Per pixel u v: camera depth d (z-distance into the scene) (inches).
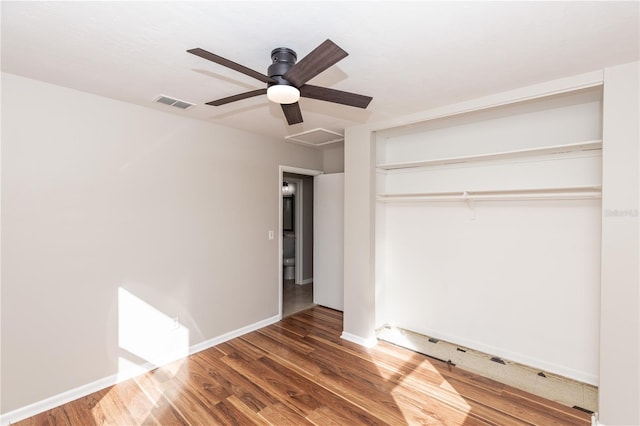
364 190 127.2
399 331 141.6
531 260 110.1
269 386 98.1
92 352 95.7
